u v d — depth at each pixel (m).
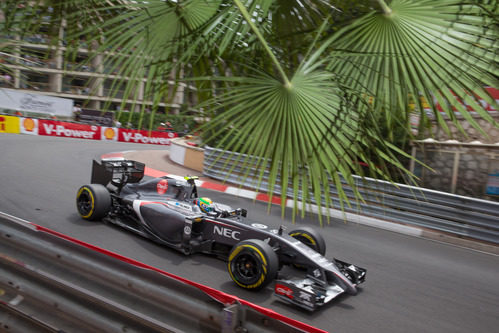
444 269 5.60
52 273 2.37
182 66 1.77
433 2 1.48
